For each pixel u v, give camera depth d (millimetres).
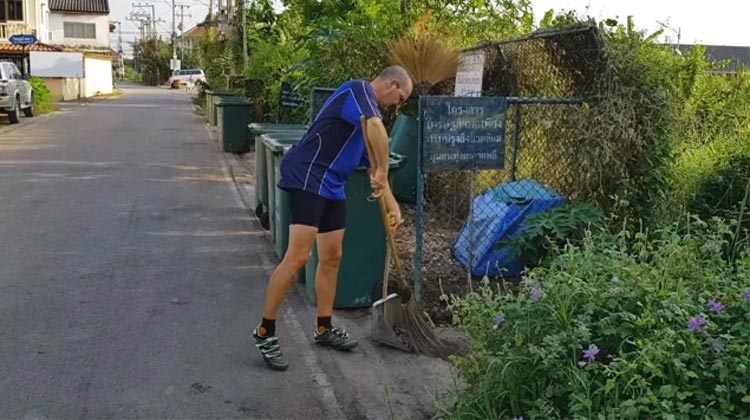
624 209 5793
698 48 8719
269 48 17297
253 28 21797
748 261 3795
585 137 5738
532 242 5648
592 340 3203
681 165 6422
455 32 9117
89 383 4219
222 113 15648
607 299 3332
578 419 2820
